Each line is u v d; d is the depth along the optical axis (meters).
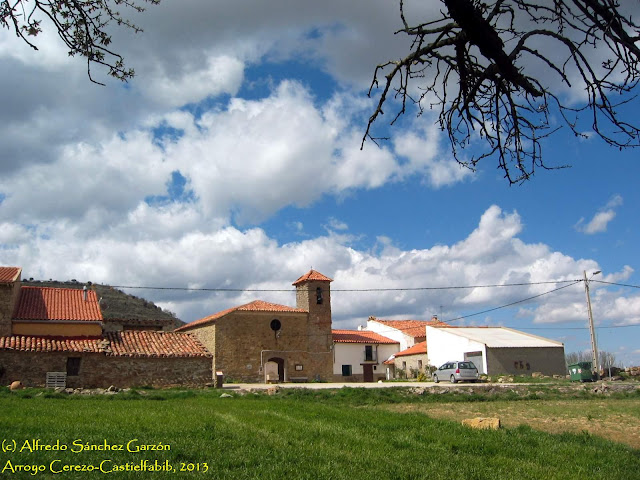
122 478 8.66
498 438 14.52
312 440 12.89
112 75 5.93
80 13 5.61
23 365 31.44
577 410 25.64
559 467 11.62
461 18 5.01
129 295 91.31
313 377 51.72
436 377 45.34
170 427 13.53
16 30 5.49
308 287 53.81
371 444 12.87
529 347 51.84
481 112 6.04
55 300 37.53
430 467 10.70
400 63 5.64
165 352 35.38
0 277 33.50
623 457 12.97
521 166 6.05
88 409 18.05
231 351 48.88
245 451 11.01
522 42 5.26
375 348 62.66
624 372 52.12
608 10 4.77
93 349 33.41
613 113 5.23
